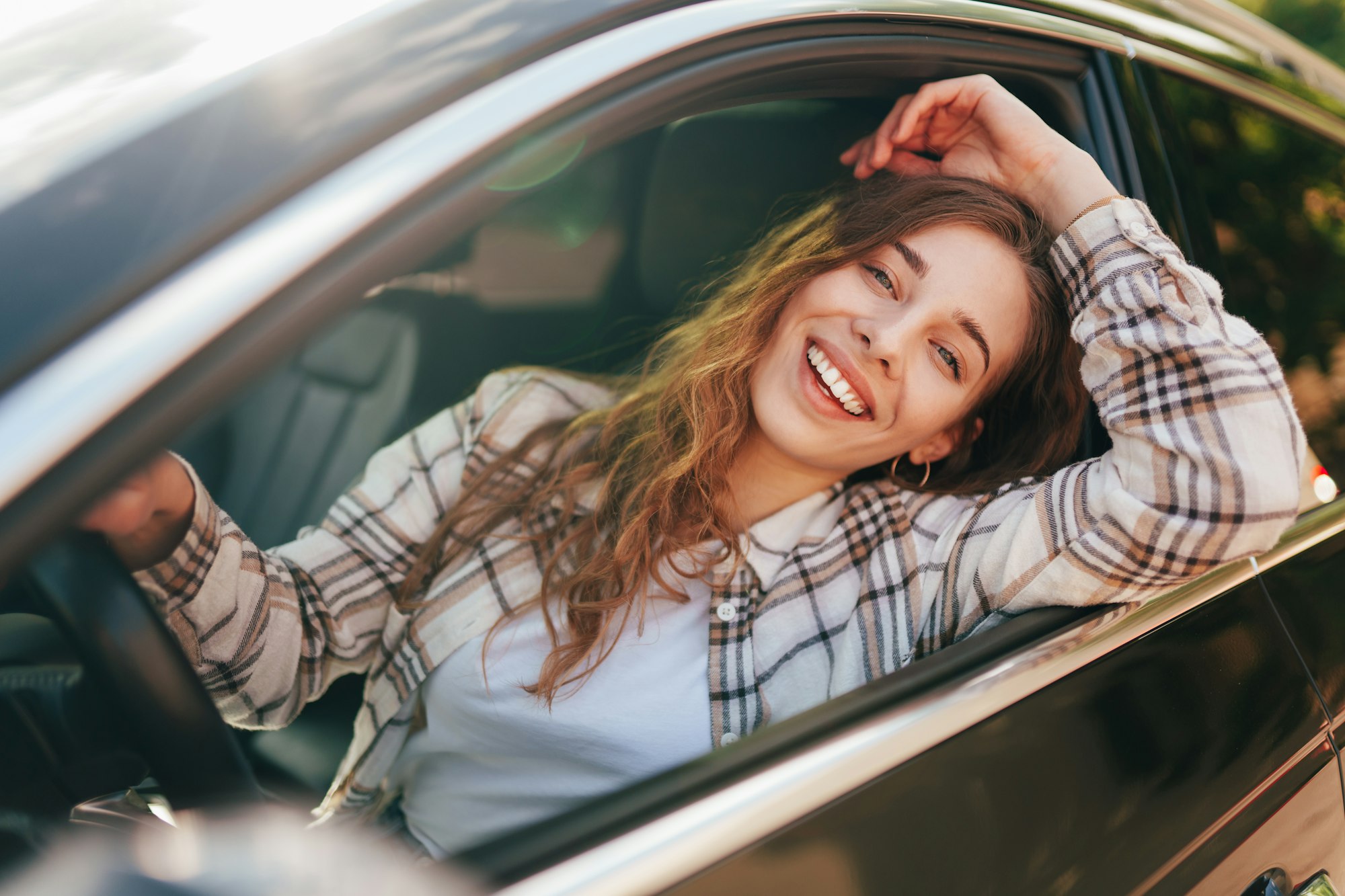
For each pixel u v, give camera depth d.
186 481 0.92
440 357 1.65
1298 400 1.45
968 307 1.14
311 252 0.53
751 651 1.16
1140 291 1.08
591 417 1.31
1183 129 1.31
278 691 1.12
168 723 0.63
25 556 0.44
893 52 0.97
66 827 0.64
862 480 1.37
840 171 1.36
